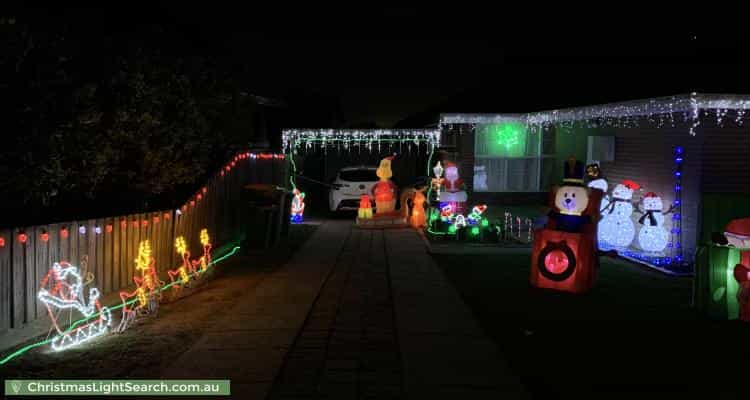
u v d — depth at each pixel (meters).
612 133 14.24
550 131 20.70
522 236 14.67
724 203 8.16
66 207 9.55
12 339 6.20
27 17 6.96
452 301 8.43
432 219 16.27
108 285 7.95
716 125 10.64
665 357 6.31
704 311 7.90
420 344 6.50
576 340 6.87
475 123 20.12
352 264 11.45
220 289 9.38
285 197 14.14
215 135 11.82
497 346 6.46
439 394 5.17
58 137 6.86
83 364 5.95
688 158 11.06
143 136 8.97
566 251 9.15
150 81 8.94
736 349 6.57
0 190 6.85
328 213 20.94
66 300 6.95
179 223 10.23
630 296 8.96
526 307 8.32
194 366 5.79
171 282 9.59
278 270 10.79
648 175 12.52
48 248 6.74
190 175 10.63
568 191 9.38
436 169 16.73
